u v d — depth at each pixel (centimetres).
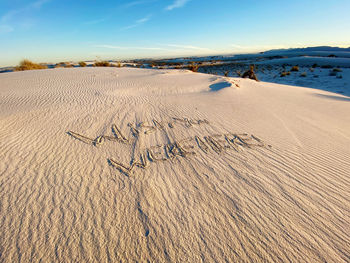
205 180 320
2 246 210
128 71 1750
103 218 245
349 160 388
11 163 349
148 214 251
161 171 343
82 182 310
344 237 220
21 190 289
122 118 583
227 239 218
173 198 279
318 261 194
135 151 409
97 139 452
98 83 1104
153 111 658
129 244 213
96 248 209
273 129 541
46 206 262
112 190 294
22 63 2144
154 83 1166
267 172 342
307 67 3756
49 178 316
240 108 732
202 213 253
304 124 595
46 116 567
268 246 210
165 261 196
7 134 450
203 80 1318
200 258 199
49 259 198
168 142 451
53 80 1149
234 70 3744
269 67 4141
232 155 401
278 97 999
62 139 443
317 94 1220
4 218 243
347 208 262
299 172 343
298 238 218
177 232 227
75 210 256
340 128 575
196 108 709
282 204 268
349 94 1543
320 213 253
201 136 485
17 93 815
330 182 317
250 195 286
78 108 653
